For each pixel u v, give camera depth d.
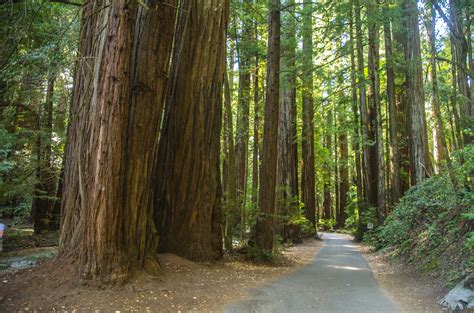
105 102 7.27
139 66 8.13
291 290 8.59
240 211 13.46
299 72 21.80
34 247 16.28
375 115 24.36
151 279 7.80
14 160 14.86
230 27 19.64
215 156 11.84
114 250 7.32
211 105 11.51
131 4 7.34
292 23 20.42
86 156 7.65
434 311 6.78
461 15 12.03
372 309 7.00
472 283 6.92
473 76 11.52
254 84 24.17
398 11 17.67
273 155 13.65
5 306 6.00
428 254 11.28
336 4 18.14
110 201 7.25
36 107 14.46
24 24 9.30
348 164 39.78
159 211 10.95
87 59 8.46
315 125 31.14
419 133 18.88
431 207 14.15
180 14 11.69
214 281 8.89
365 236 20.20
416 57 18.95
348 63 31.03
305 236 27.89
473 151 9.82
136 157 7.87
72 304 6.25
